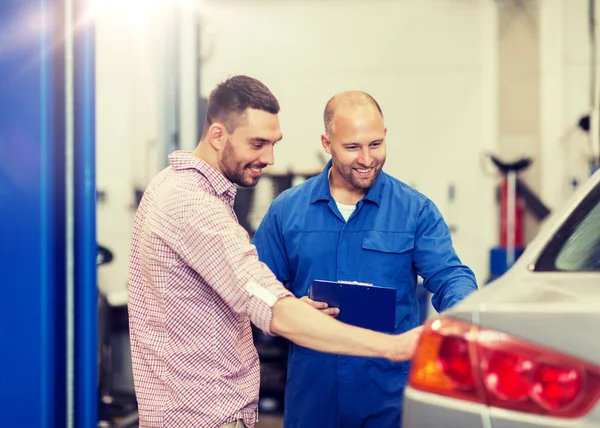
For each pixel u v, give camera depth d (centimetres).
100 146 538
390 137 646
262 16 654
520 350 125
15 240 189
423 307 485
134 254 187
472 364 128
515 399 124
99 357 448
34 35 188
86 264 191
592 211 160
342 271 233
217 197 183
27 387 189
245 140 181
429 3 639
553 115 636
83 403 191
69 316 189
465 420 128
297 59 653
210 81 659
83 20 192
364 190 237
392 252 232
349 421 233
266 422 448
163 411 178
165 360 177
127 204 537
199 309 176
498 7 638
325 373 233
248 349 187
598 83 632
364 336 164
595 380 119
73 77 190
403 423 138
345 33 648
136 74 522
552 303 126
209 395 176
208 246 170
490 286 147
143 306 184
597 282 140
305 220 238
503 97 642
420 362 136
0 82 187
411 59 643
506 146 643
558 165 637
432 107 642
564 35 634
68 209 190
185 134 469
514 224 615
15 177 188
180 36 468
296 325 166
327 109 230
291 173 504
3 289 189
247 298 168
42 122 188
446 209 642
